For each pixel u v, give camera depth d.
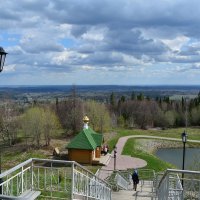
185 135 21.64
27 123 60.59
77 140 40.81
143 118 100.94
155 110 104.06
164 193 8.62
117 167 39.00
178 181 10.00
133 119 99.81
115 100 120.94
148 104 106.19
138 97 123.81
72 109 73.94
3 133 64.94
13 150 55.72
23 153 52.41
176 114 106.56
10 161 46.03
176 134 84.62
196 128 100.44
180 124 106.56
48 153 51.22
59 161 9.42
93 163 40.03
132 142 64.31
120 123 95.12
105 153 44.78
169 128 101.00
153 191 20.02
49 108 78.19
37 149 55.06
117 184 21.75
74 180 10.45
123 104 107.81
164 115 103.38
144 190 22.81
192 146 73.31
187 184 9.73
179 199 9.49
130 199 18.00
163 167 42.16
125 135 74.31
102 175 32.59
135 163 41.81
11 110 72.50
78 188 10.83
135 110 104.25
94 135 42.97
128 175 29.75
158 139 73.94
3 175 7.14
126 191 21.22
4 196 4.63
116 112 105.56
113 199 17.88
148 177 31.12
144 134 80.62
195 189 9.35
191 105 110.31
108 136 68.94
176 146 72.25
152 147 68.62
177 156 62.34
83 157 40.31
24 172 10.15
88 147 39.94
